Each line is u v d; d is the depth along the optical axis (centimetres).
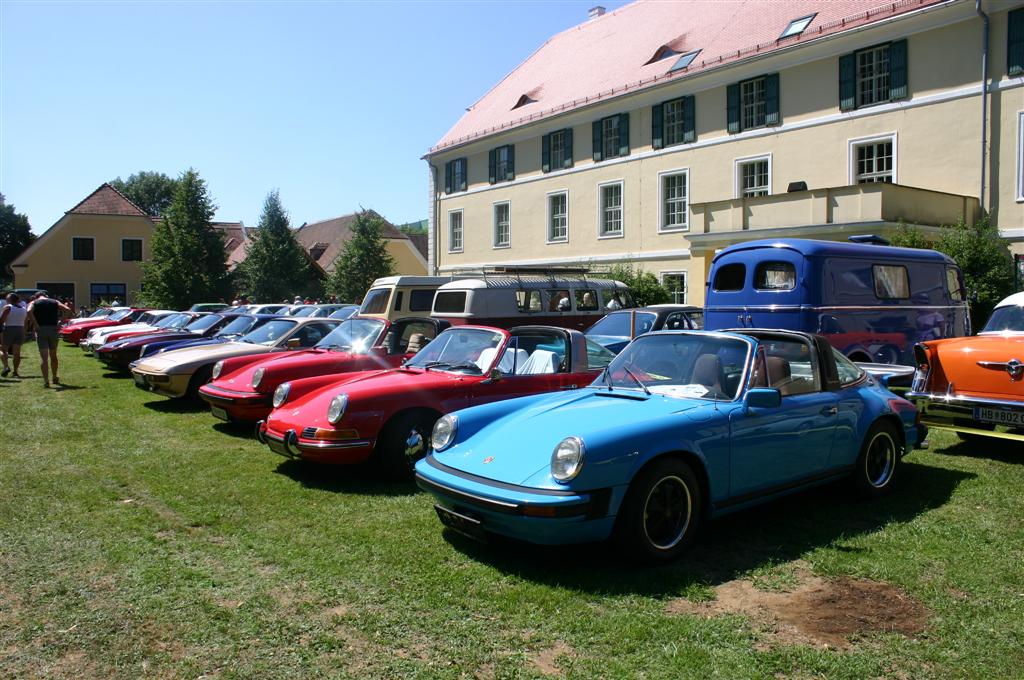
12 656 328
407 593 397
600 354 784
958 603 376
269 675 313
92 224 4609
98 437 829
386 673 315
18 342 1459
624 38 2967
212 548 468
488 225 3225
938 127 1784
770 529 499
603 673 314
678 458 444
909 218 1647
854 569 424
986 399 666
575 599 388
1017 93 1661
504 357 689
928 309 1182
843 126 1964
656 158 2472
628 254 2583
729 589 402
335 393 656
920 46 1812
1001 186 1692
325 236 5700
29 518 525
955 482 614
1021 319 823
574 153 2791
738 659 324
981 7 1681
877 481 572
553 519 397
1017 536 474
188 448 773
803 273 1020
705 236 1988
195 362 1034
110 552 458
